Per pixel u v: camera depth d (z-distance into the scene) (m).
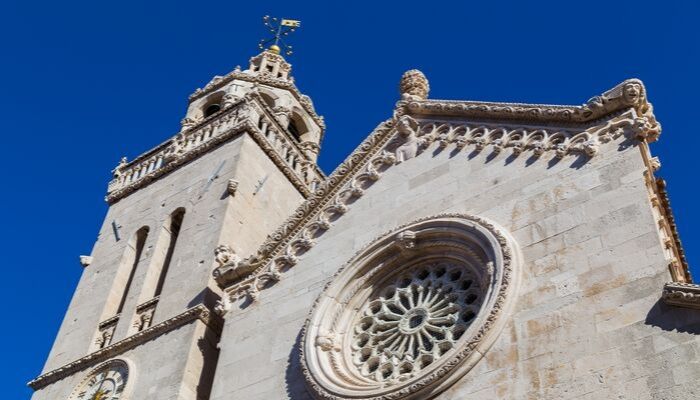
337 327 21.34
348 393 18.80
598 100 20.67
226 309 23.94
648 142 19.86
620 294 16.70
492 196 20.88
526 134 21.78
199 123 35.66
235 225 29.31
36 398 27.30
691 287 15.69
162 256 30.62
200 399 23.72
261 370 21.38
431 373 17.72
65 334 29.48
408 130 24.45
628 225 17.84
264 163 32.78
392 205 23.08
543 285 17.92
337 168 25.14
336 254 23.11
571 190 19.45
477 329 17.78
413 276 21.66
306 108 40.62
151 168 35.53
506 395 16.52
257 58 42.56
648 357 15.43
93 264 32.22
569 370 16.12
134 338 26.36
